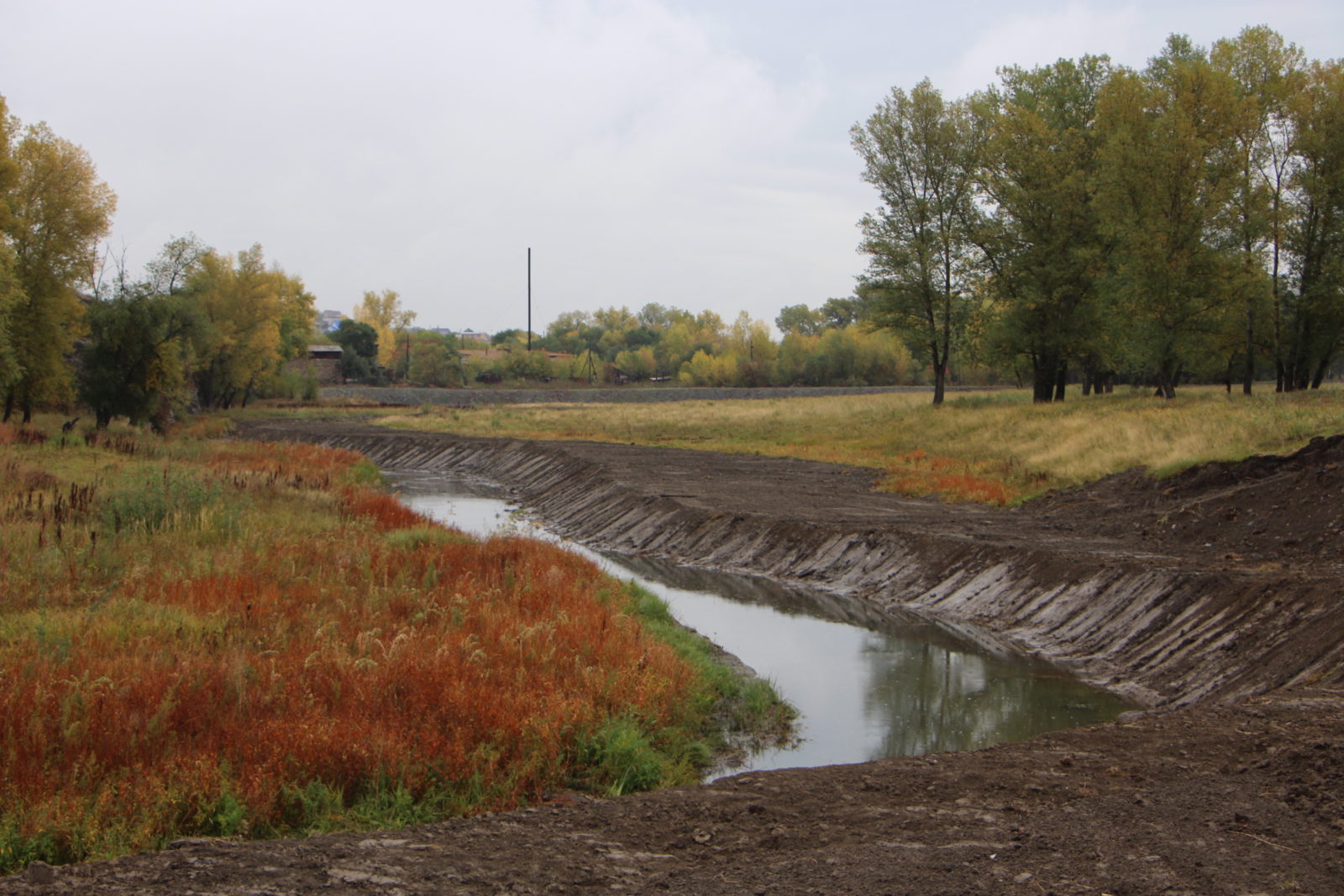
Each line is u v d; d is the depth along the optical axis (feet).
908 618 59.57
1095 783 26.81
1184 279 128.67
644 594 59.88
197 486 71.05
